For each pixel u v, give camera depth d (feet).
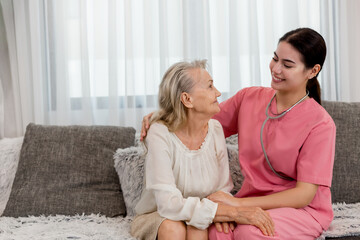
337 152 7.15
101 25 8.74
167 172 5.75
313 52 5.64
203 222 5.49
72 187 7.09
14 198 6.97
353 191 7.04
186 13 8.77
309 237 5.66
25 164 7.29
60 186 7.07
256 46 8.88
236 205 5.64
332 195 7.06
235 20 8.85
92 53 8.87
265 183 6.17
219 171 6.30
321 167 5.71
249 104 6.48
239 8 8.95
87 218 6.74
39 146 7.41
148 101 8.87
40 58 8.70
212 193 6.08
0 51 8.64
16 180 7.22
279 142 5.95
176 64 6.07
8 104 8.75
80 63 8.77
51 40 8.71
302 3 9.12
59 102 8.68
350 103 7.56
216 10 8.94
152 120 6.15
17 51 8.62
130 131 7.84
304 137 5.84
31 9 8.49
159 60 8.91
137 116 9.03
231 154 7.04
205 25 8.78
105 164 7.33
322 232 5.89
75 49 8.79
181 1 8.80
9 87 8.75
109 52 8.64
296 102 6.03
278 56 5.77
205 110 5.91
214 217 5.53
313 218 5.78
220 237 5.54
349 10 9.27
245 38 9.04
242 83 9.13
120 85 8.95
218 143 6.34
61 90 8.66
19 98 8.79
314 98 6.23
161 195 5.62
